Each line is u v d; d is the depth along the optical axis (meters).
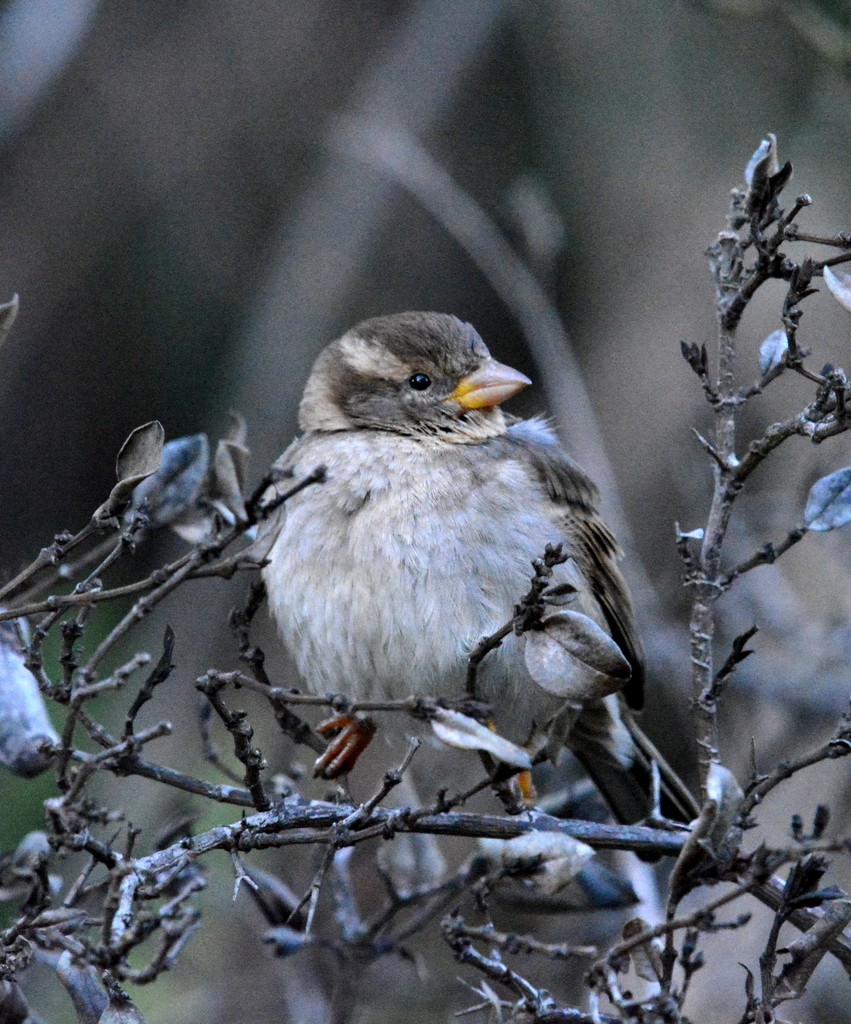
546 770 9.88
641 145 15.28
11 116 14.64
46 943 5.97
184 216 16.31
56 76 15.16
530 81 15.80
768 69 14.73
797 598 11.93
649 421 14.79
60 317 16.22
